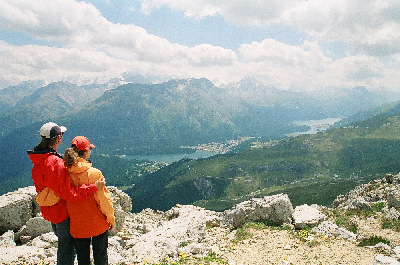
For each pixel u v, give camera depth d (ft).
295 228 62.13
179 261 39.04
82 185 21.38
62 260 23.39
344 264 41.09
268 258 43.39
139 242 47.44
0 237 52.65
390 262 39.50
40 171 21.45
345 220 67.51
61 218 22.58
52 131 22.02
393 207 79.30
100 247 23.97
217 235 57.11
